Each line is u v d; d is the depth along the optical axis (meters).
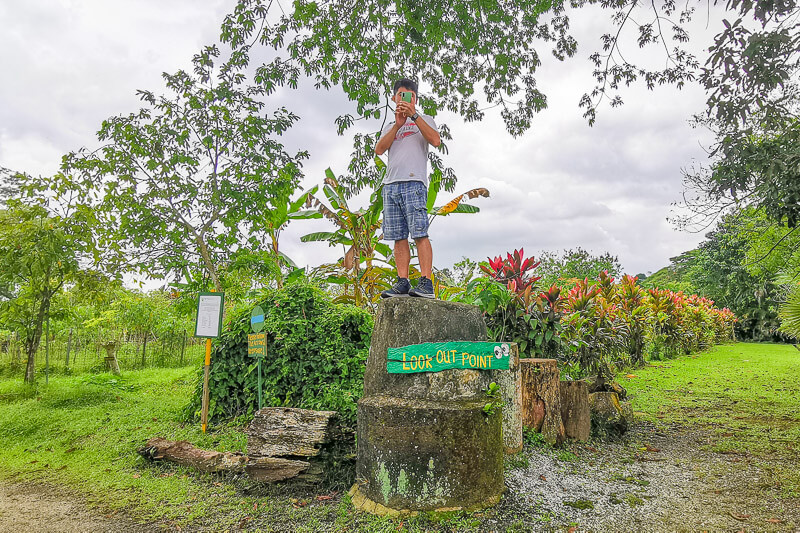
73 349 14.27
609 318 6.91
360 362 5.15
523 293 5.82
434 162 8.05
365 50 7.45
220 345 5.68
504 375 4.23
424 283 3.62
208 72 7.35
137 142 7.12
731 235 12.68
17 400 7.39
